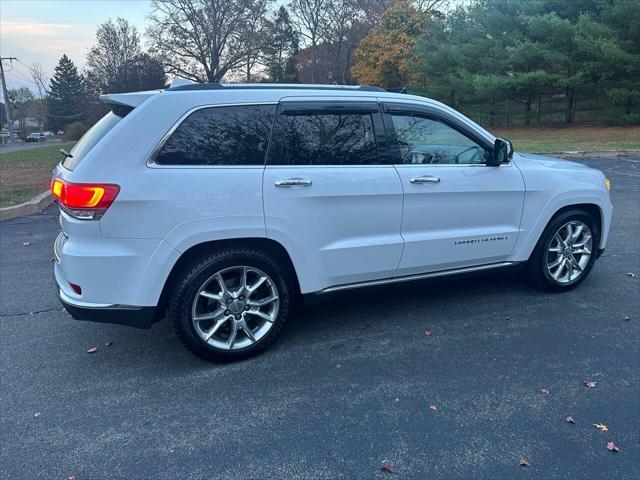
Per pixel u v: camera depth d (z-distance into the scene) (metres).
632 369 3.38
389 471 2.50
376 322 4.18
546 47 23.44
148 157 3.18
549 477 2.45
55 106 83.25
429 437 2.74
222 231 3.31
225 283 3.47
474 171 4.08
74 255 3.13
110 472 2.53
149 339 3.97
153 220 3.16
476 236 4.16
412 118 3.92
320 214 3.57
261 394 3.18
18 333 4.08
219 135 3.34
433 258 4.04
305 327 4.11
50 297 4.84
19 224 8.02
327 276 3.72
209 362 3.57
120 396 3.18
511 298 4.62
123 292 3.21
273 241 3.51
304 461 2.58
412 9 37.25
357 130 3.71
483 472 2.48
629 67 20.78
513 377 3.31
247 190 3.34
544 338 3.83
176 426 2.88
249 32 48.00
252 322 3.67
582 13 23.06
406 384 3.25
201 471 2.53
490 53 26.91
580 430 2.78
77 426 2.89
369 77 38.25
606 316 4.19
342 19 49.44
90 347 3.84
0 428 2.87
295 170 3.49
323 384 3.28
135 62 54.59
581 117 25.91
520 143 19.47
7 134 78.12
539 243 4.52
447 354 3.63
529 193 4.32
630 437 2.71
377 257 3.82
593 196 4.59
